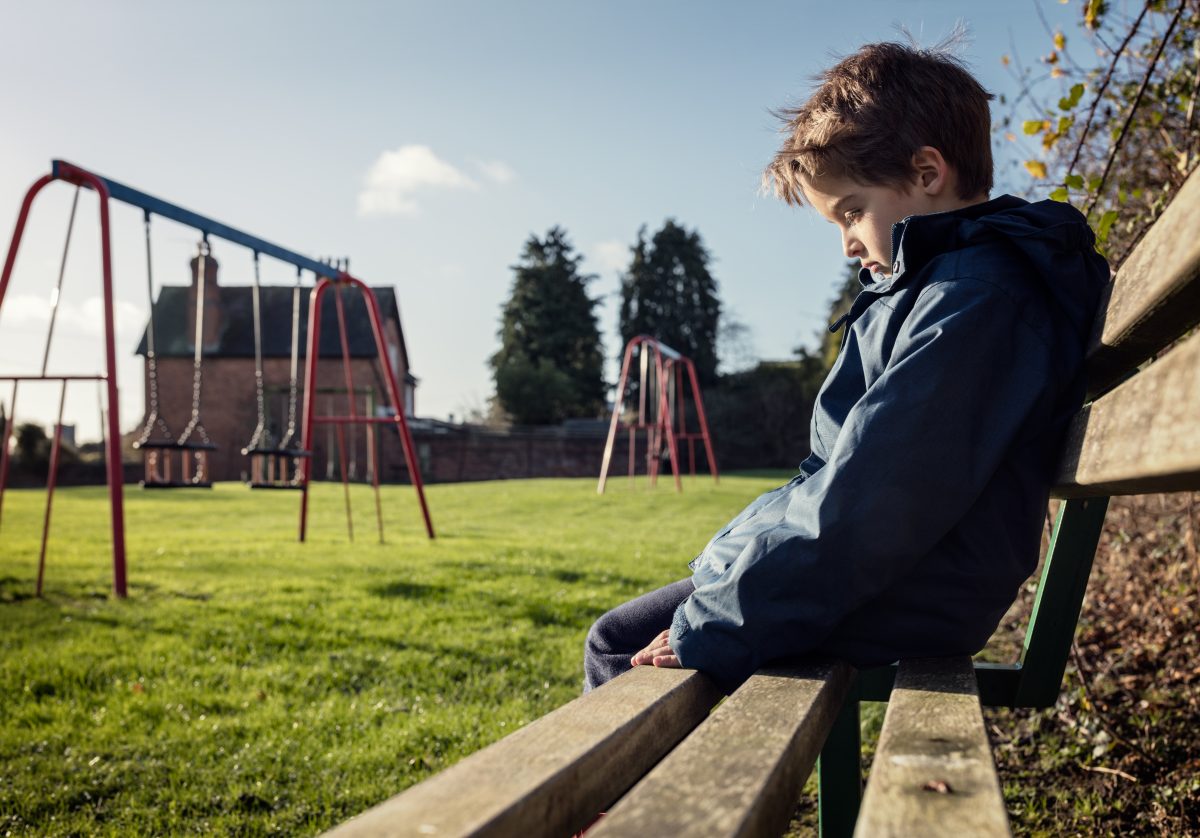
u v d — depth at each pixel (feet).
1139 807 6.98
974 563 3.93
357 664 12.64
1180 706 8.29
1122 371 4.03
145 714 10.43
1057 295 3.94
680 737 3.38
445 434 128.16
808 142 4.76
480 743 9.26
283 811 7.77
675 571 21.89
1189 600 9.48
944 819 2.12
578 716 2.97
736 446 132.16
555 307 166.20
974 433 3.70
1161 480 2.58
